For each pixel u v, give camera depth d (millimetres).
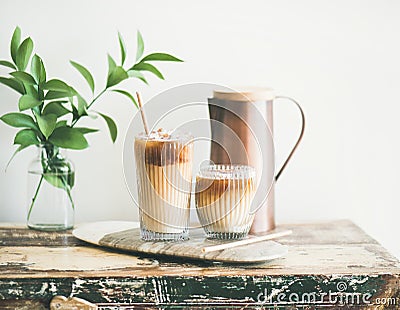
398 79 1715
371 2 1694
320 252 1410
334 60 1710
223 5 1692
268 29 1701
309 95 1719
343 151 1738
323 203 1754
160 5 1691
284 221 1752
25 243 1480
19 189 1737
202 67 1708
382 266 1306
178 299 1259
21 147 1530
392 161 1741
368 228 1750
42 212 1580
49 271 1280
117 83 1566
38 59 1523
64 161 1575
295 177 1744
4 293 1245
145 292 1255
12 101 1701
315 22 1700
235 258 1299
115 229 1541
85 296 1253
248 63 1709
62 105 1575
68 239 1516
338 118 1727
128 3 1689
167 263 1335
